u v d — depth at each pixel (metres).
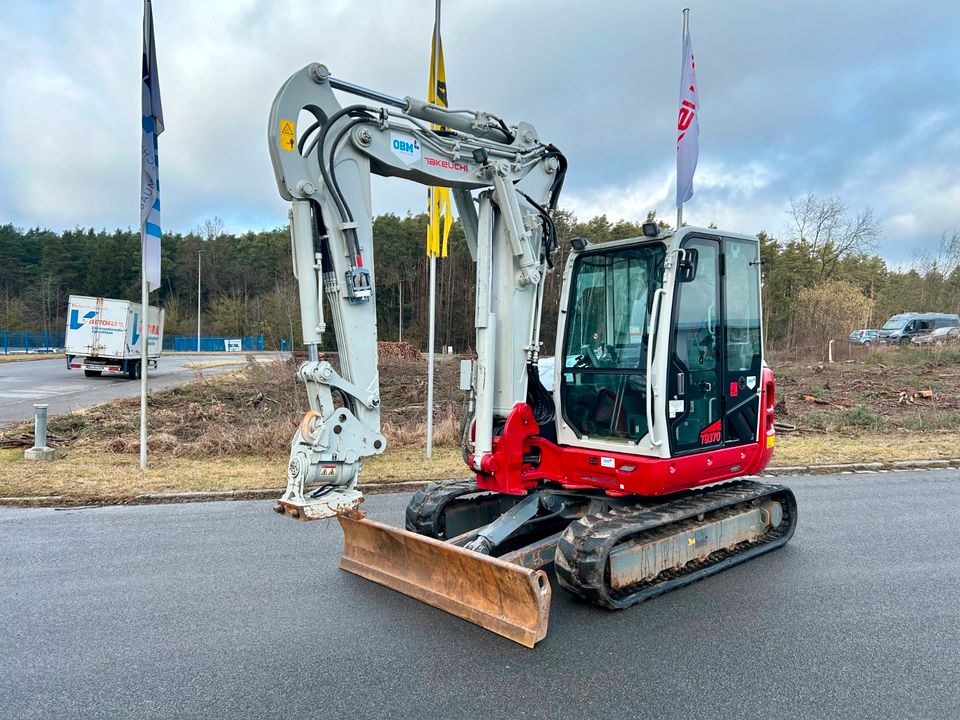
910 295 44.12
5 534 6.00
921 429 12.30
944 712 3.13
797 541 5.88
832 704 3.19
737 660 3.64
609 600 4.20
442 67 8.92
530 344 4.93
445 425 10.94
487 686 3.35
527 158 4.97
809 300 31.75
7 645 3.79
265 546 5.66
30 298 61.66
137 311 23.03
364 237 4.26
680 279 4.66
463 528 5.38
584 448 5.08
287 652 3.71
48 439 10.55
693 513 4.77
